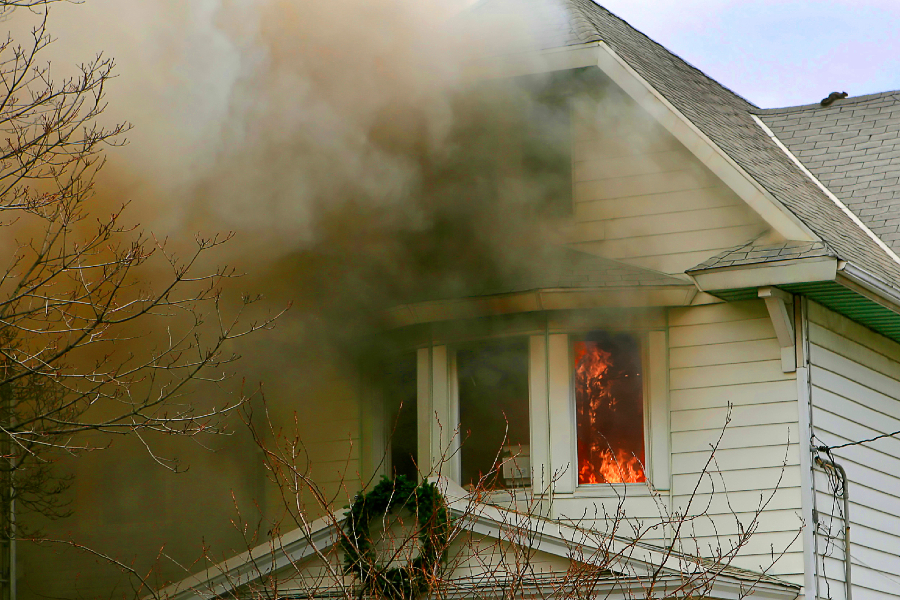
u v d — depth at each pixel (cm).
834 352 1114
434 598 936
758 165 1180
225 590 989
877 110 1470
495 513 975
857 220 1297
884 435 1119
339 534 892
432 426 1127
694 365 1105
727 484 1066
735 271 1029
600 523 1077
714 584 959
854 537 1084
